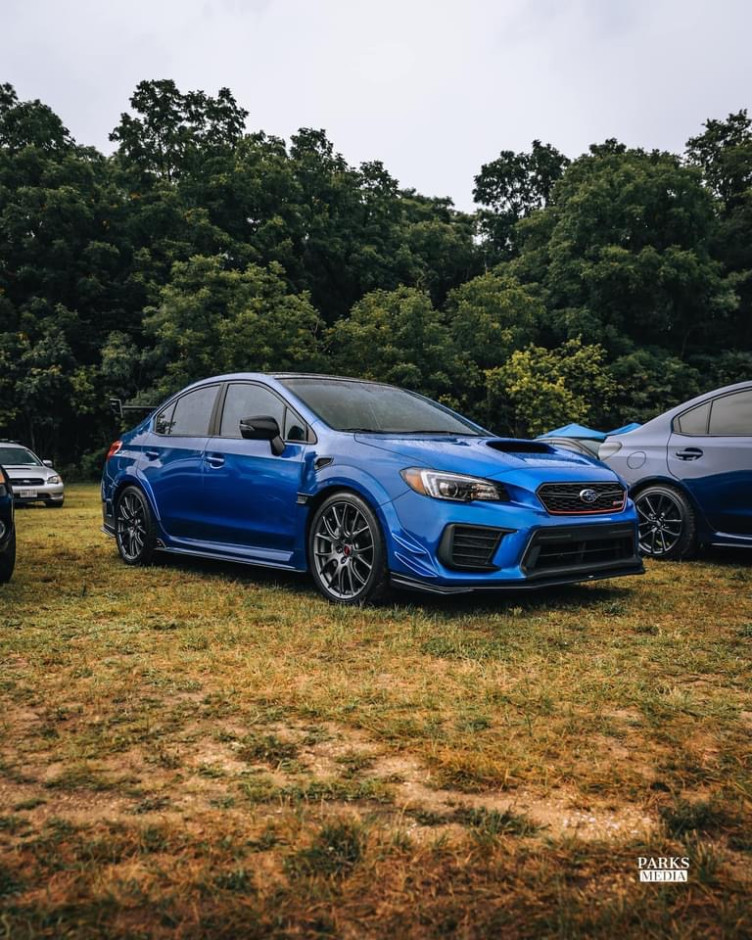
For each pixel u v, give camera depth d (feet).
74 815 6.53
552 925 4.98
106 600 15.74
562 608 14.92
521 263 138.41
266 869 5.66
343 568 15.43
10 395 107.14
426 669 10.79
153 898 5.26
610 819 6.46
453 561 14.07
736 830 6.28
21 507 49.08
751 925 4.96
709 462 21.20
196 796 6.86
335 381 19.12
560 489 14.94
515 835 6.15
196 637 12.49
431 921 5.04
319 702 9.33
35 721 8.80
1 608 14.93
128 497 20.97
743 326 144.56
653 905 5.18
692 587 17.51
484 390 120.47
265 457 17.16
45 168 113.39
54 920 5.03
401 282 135.23
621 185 127.54
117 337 108.88
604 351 117.19
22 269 109.91
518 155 168.04
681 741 8.16
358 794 6.88
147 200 119.03
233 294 101.71
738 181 150.51
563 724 8.61
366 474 15.10
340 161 138.72
